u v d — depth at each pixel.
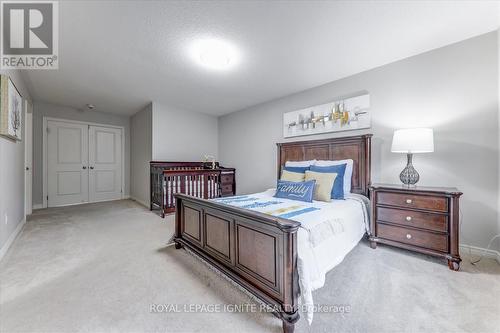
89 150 5.07
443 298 1.48
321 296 1.51
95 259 2.08
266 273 1.35
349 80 3.02
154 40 2.20
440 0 1.66
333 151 3.08
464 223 2.20
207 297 1.50
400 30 2.03
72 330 1.20
